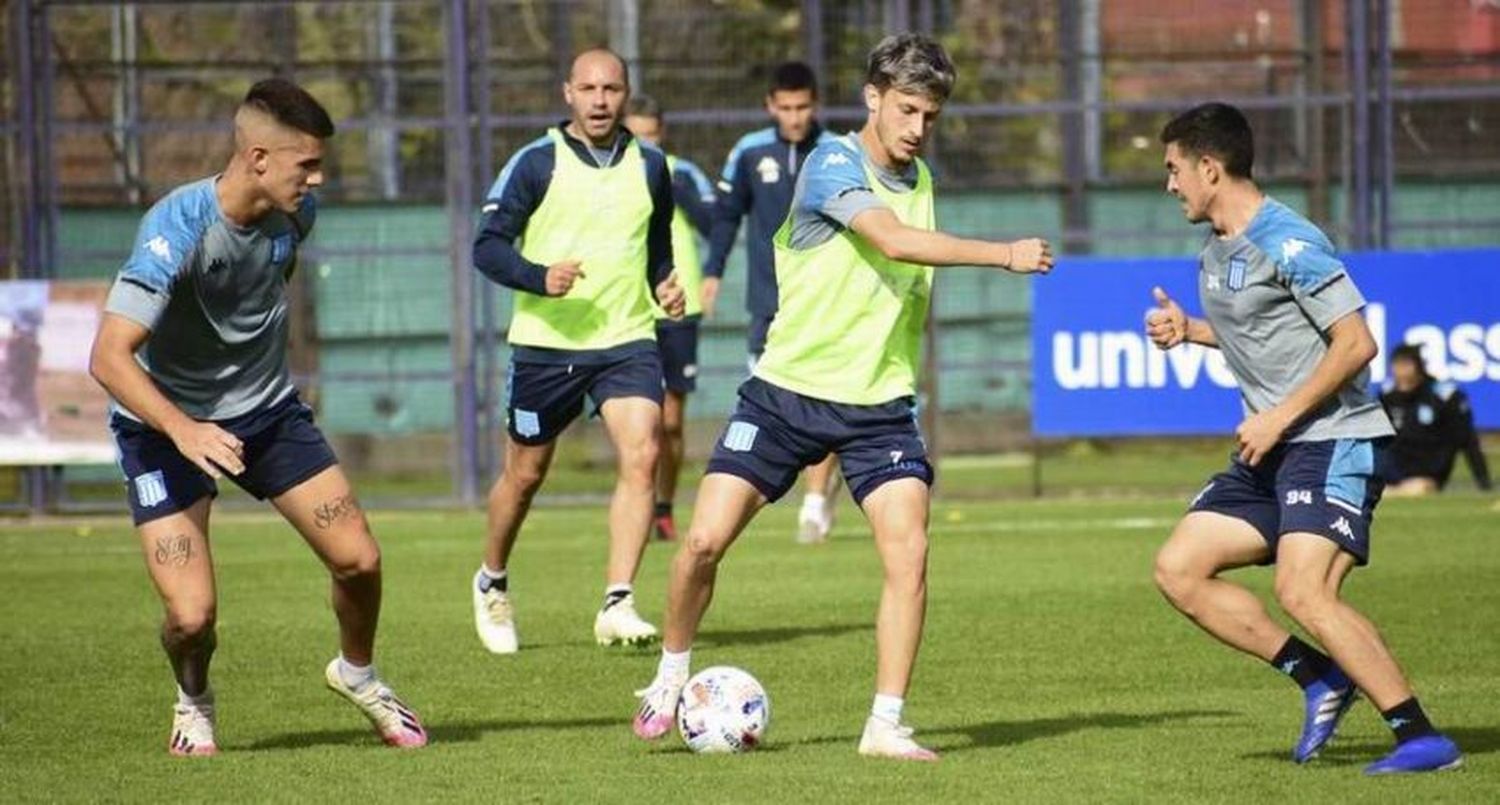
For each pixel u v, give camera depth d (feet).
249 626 111.45
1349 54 185.16
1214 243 69.77
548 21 189.98
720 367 198.39
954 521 168.66
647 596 123.44
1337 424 68.54
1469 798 64.13
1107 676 91.76
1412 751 68.03
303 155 69.41
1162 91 198.59
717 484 74.18
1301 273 67.46
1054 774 68.85
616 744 76.23
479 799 65.77
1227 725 79.05
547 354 101.91
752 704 73.92
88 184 188.24
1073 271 179.32
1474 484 186.29
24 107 183.32
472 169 187.01
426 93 192.13
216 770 71.46
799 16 192.95
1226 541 70.95
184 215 69.51
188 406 72.49
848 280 72.02
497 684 91.66
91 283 178.70
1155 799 64.54
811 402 72.74
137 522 72.84
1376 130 187.73
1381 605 112.47
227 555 150.71
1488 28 192.65
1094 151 199.93
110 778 70.08
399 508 188.03
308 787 68.18
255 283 71.31
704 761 72.13
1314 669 70.44
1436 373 180.04
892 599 71.77
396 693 89.30
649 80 191.42
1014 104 191.62
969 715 82.23
